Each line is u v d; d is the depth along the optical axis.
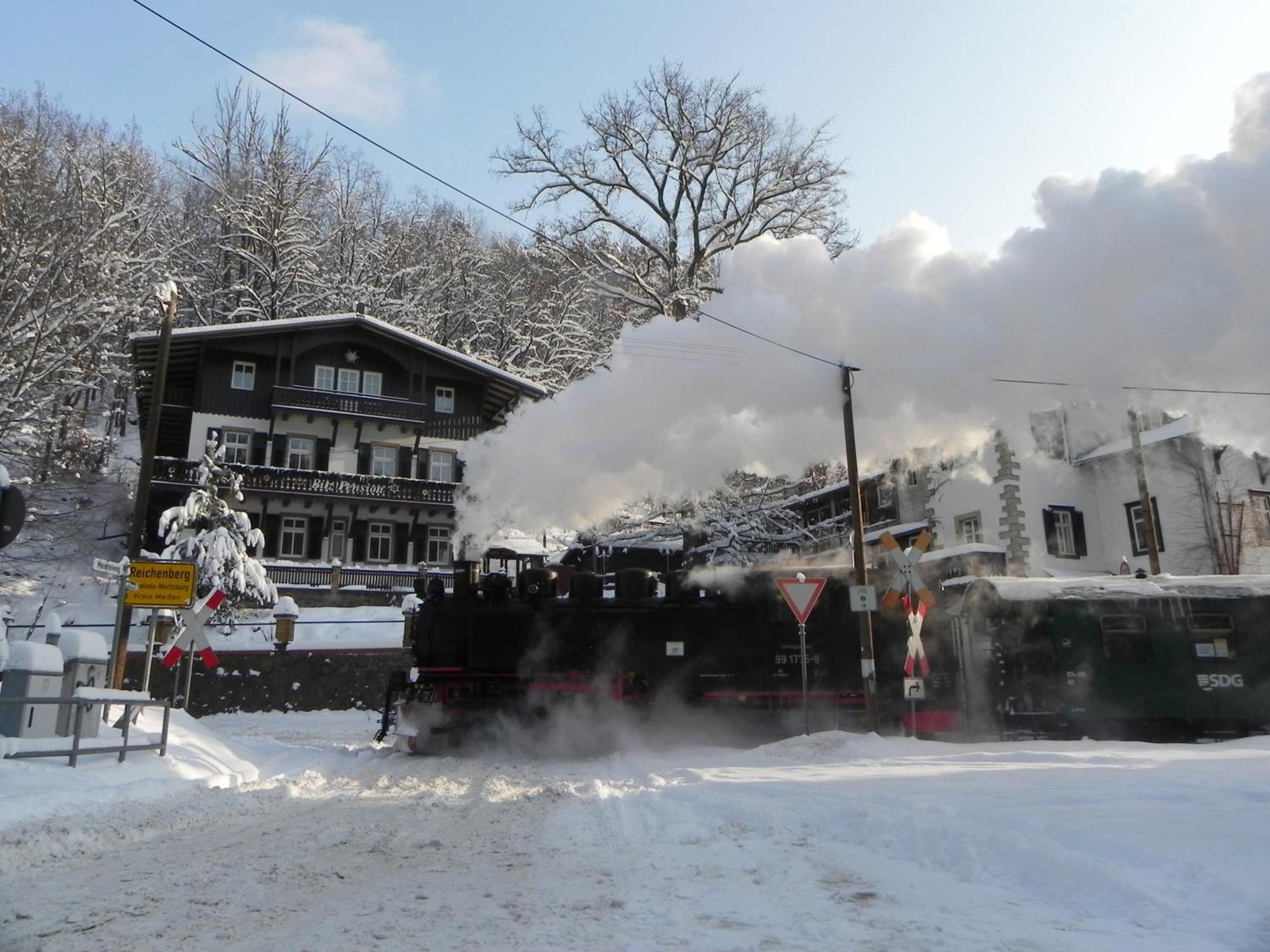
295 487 39.00
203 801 9.30
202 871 6.39
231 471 33.91
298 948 4.62
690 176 42.31
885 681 16.75
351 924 5.04
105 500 42.69
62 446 43.47
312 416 40.66
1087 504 31.75
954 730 16.52
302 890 5.83
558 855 6.91
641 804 9.09
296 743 17.38
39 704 9.76
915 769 10.86
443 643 16.50
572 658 16.44
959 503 32.66
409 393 42.75
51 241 32.12
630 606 16.81
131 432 58.53
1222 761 10.53
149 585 14.80
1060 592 16.67
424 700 15.91
